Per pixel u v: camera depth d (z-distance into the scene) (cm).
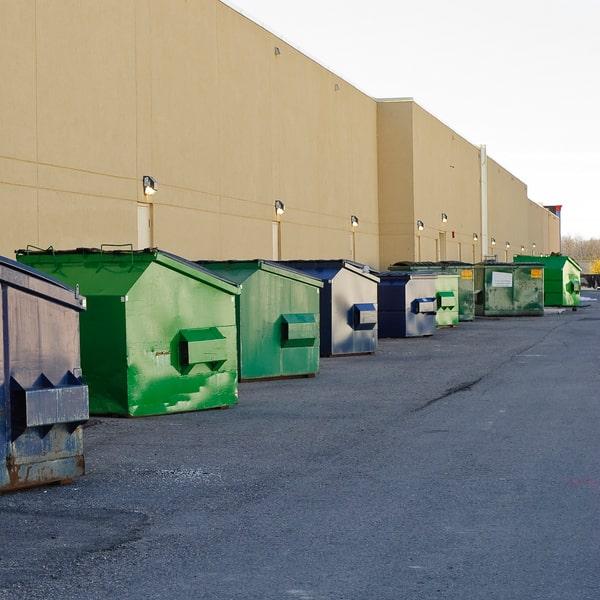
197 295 1195
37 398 746
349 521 659
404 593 510
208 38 2838
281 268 1540
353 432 1034
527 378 1528
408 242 4962
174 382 1171
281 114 3466
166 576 543
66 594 514
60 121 2088
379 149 4972
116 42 2316
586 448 921
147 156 2469
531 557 571
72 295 795
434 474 810
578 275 4341
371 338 2019
